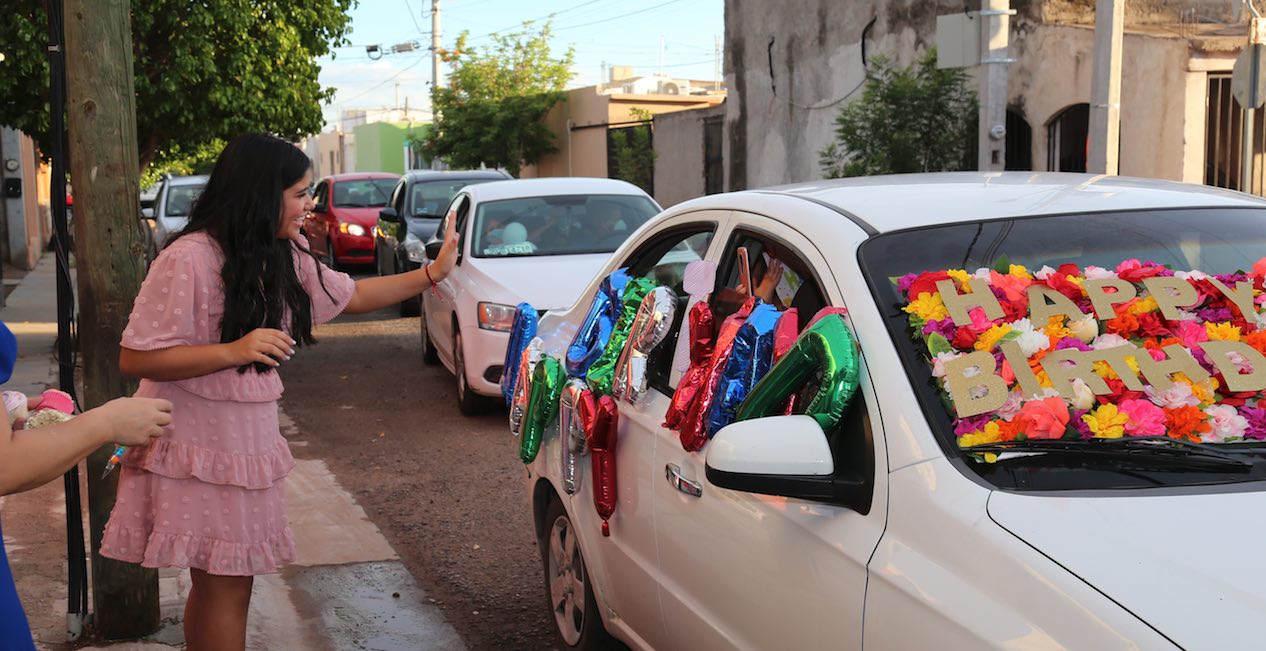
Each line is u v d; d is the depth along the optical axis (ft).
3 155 67.51
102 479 14.25
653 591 11.21
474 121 105.60
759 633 9.18
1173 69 38.70
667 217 13.58
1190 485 7.65
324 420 29.01
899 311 8.98
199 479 10.71
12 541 18.67
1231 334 8.91
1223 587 6.39
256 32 38.11
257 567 10.99
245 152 10.77
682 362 11.35
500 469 23.79
